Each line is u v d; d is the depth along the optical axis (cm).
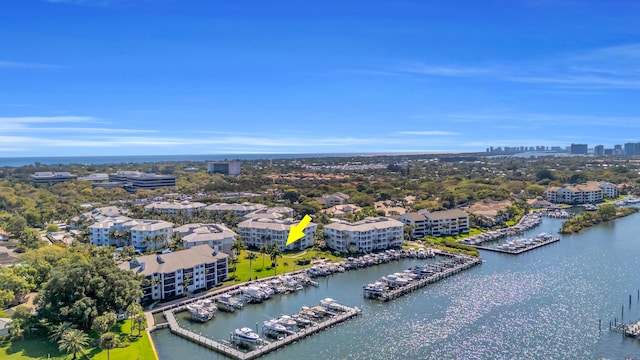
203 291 19850
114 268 16575
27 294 18550
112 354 13738
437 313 17512
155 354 13950
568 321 16388
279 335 15700
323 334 15812
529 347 14500
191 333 15525
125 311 16388
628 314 16838
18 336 14388
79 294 14962
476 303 18488
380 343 15025
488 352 14250
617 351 14088
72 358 13312
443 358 13925
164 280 18712
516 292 19700
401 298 19312
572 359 13662
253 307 18500
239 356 14012
